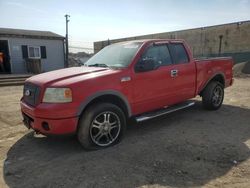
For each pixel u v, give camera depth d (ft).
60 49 84.28
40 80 15.78
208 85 23.93
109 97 16.44
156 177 12.55
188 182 12.10
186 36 111.04
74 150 15.88
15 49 74.90
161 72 18.90
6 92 39.75
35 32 84.43
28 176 12.99
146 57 18.31
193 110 24.63
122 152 15.40
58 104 14.51
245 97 31.40
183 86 20.81
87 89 15.08
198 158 14.44
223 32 98.27
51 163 14.29
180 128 19.58
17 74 67.67
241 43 93.20
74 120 14.82
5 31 77.05
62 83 14.82
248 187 11.65
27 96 16.39
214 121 21.22
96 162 14.19
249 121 21.17
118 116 16.43
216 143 16.55
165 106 20.04
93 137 15.64
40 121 14.90
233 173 12.85
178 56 20.79
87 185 11.98
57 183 12.23
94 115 15.34
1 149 16.39
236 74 63.26
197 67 21.99
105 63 18.53
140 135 18.22
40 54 80.12
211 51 102.83
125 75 16.78
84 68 17.84
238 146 16.02
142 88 17.75
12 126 21.01
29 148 16.46
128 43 19.80
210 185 11.85
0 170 13.67
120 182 12.17
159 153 15.17
